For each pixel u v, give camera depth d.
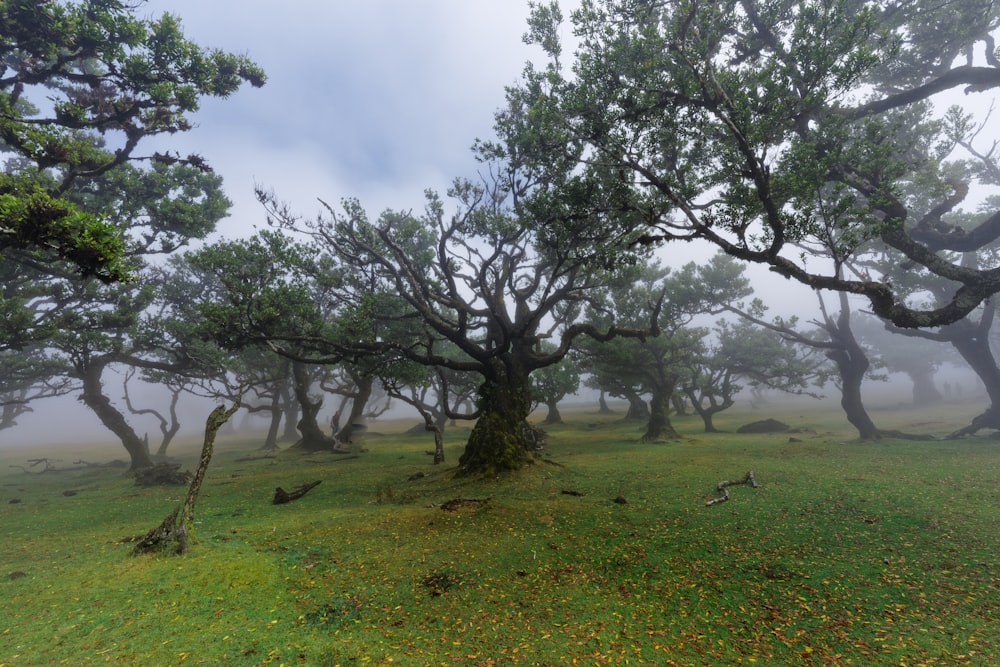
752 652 6.95
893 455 21.70
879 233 12.13
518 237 22.72
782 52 13.85
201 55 17.30
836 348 30.33
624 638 7.38
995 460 19.17
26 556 11.77
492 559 10.41
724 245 12.95
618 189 15.06
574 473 20.28
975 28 19.02
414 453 33.84
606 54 13.87
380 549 11.23
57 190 16.02
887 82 22.02
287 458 34.66
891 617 7.71
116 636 7.18
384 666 6.56
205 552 11.03
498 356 23.19
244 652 6.82
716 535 11.66
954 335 28.47
